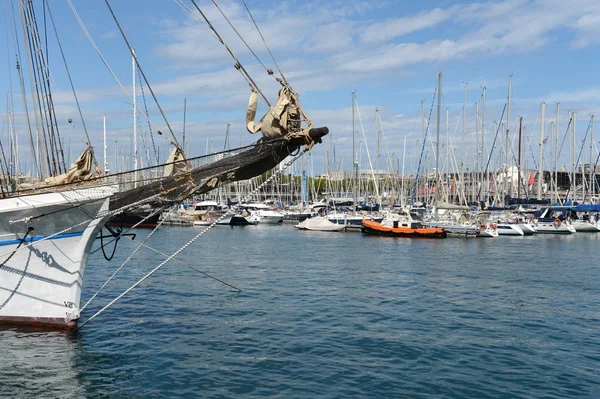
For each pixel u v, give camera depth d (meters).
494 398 13.60
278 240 62.06
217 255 45.31
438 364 16.11
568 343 18.58
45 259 16.78
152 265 37.59
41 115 22.36
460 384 14.50
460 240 63.16
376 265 39.31
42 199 16.38
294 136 15.23
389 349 17.52
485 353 17.27
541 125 81.56
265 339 18.48
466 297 26.75
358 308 23.73
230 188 111.38
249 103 15.36
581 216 80.81
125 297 25.23
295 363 15.97
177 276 32.38
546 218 76.06
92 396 13.21
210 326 20.03
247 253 47.25
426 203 89.06
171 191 16.66
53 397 13.10
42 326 17.38
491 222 70.38
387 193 108.38
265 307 23.66
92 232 16.89
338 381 14.57
